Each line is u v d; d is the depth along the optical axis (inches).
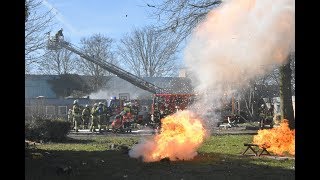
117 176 319.9
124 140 706.2
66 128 709.3
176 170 349.4
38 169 330.0
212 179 304.2
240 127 1030.4
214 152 486.0
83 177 313.0
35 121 693.9
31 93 2133.4
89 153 488.7
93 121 957.2
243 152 480.1
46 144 634.8
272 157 430.0
